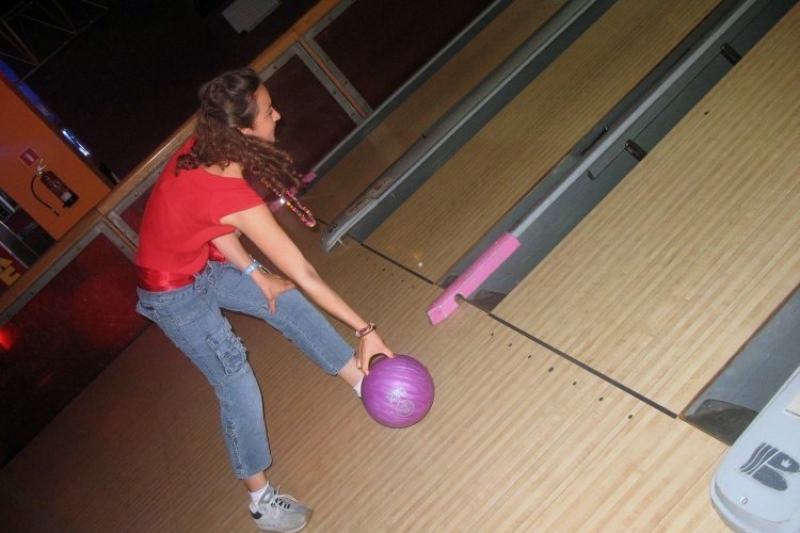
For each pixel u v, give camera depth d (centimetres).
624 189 273
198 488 291
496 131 388
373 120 488
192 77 835
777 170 234
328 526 223
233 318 402
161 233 179
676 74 303
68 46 798
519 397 218
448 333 264
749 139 255
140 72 824
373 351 192
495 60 461
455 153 392
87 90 823
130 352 448
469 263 306
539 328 239
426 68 495
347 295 335
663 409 184
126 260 443
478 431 216
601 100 359
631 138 292
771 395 173
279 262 178
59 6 775
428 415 235
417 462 222
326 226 409
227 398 199
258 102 172
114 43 808
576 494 178
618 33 402
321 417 274
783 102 260
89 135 840
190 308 188
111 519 312
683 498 160
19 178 623
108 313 446
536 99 393
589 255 255
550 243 277
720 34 309
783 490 133
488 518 189
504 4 511
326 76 490
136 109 840
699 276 217
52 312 432
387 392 209
